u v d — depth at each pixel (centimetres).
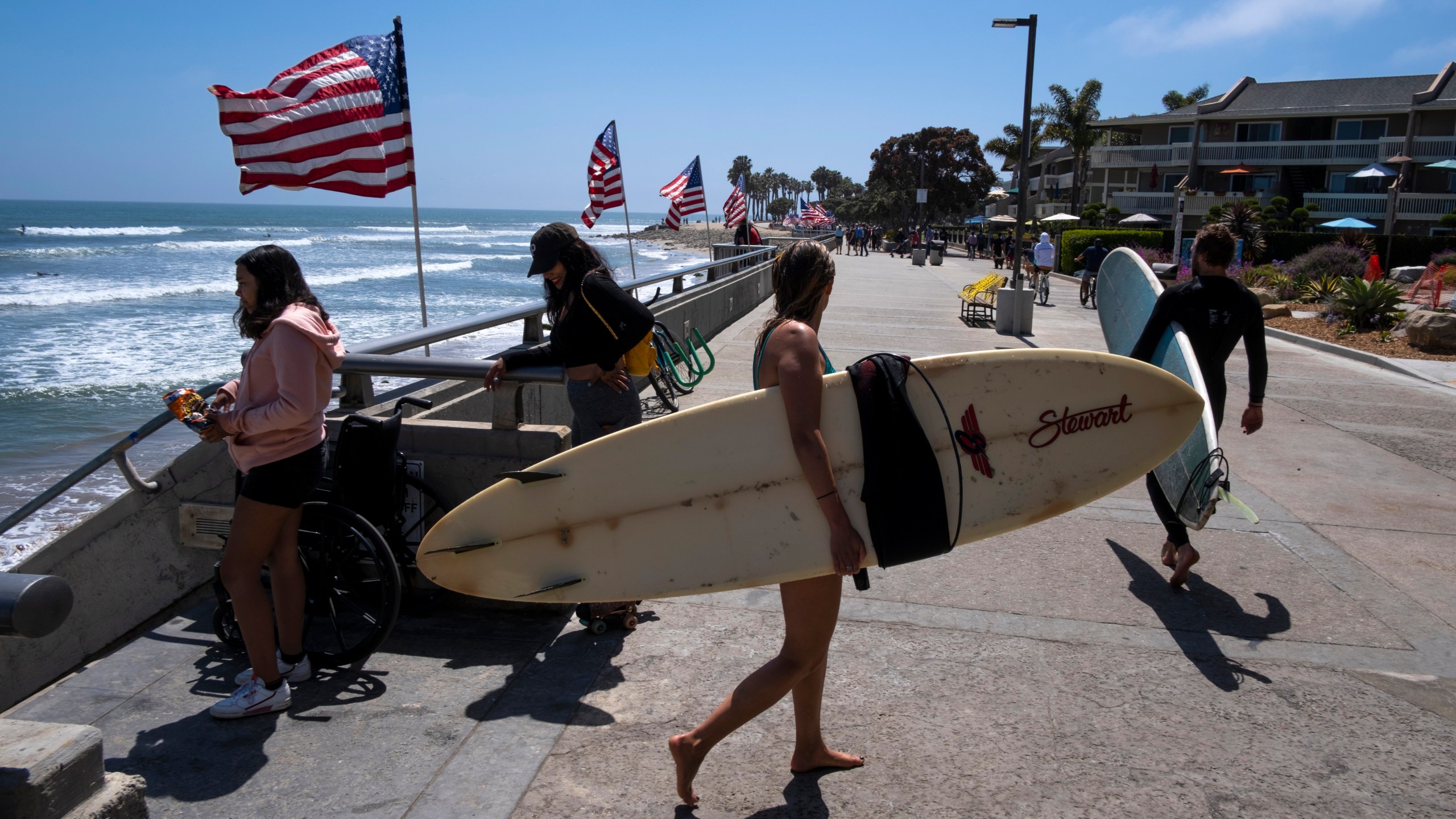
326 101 595
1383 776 279
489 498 264
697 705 311
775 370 241
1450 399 948
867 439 230
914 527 230
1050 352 253
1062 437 254
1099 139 6000
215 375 1686
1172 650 363
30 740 183
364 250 7950
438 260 6775
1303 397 952
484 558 265
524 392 549
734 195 2305
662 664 341
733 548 245
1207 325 419
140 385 1577
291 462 291
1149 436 261
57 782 177
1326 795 268
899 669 342
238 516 293
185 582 413
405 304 3269
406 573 379
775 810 254
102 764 190
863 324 1496
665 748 285
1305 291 2016
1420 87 4684
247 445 288
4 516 880
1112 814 257
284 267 286
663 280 928
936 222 10319
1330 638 377
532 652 349
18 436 1226
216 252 6172
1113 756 286
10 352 1902
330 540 334
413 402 410
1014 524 249
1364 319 1455
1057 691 328
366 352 395
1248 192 5009
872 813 254
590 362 367
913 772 275
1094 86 5762
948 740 294
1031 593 418
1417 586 438
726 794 262
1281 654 361
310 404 282
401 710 305
